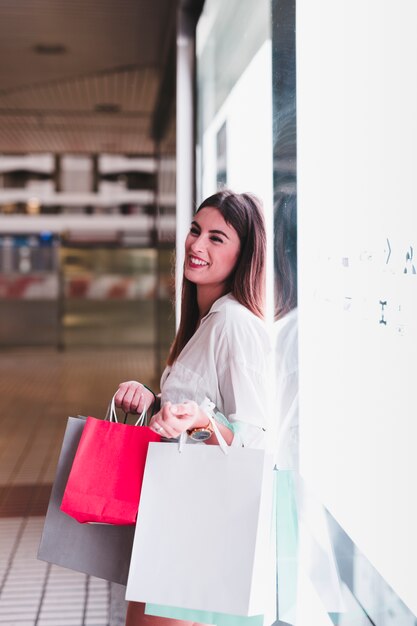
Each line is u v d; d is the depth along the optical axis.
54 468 5.88
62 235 15.29
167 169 6.27
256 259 1.94
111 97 8.89
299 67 2.09
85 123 10.39
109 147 12.41
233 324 1.89
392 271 1.39
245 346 1.88
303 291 2.08
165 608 1.74
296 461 2.14
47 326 15.35
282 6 2.29
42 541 1.81
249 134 3.11
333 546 1.81
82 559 1.79
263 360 1.89
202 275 1.98
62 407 8.76
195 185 4.72
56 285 15.33
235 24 3.35
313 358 2.00
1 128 10.81
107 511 1.70
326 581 1.86
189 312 2.11
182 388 1.93
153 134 9.56
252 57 2.98
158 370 9.38
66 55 7.27
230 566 1.63
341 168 1.72
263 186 2.81
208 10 4.18
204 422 1.70
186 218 4.73
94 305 15.41
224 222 1.95
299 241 2.11
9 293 15.27
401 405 1.36
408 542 1.35
